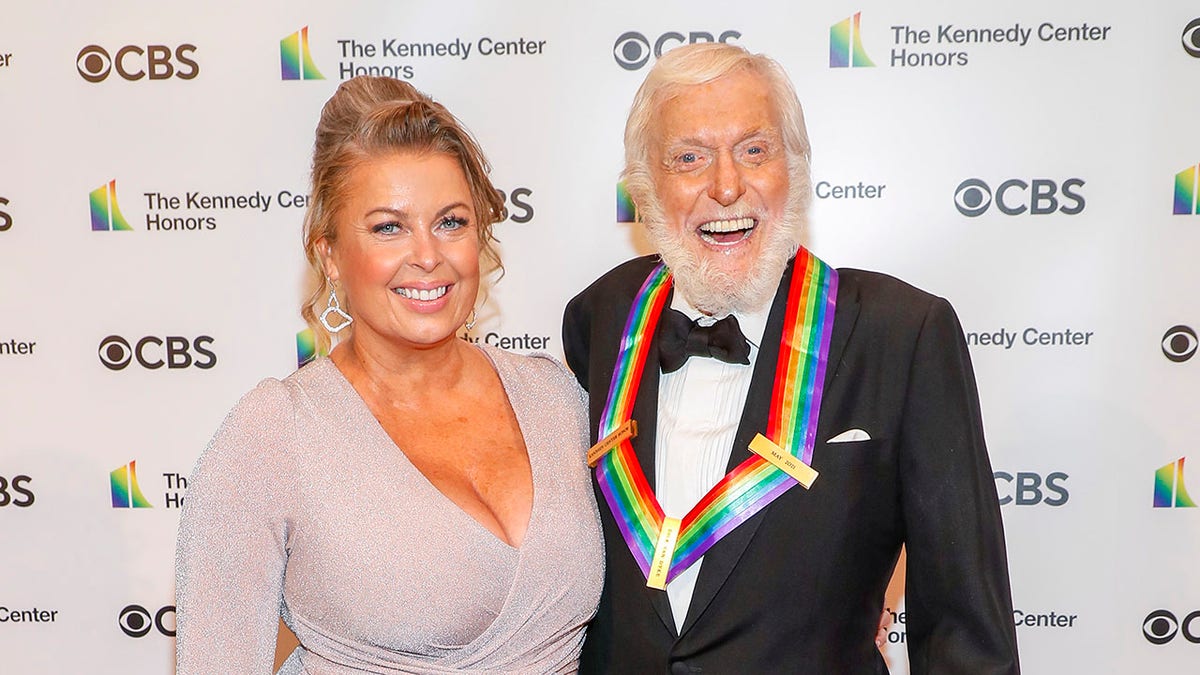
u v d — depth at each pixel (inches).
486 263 69.0
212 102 94.5
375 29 93.0
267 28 93.3
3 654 103.7
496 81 93.4
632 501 58.6
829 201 93.2
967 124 91.2
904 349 56.6
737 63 57.8
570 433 62.9
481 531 55.6
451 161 56.1
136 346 98.7
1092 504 94.9
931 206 92.6
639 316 65.5
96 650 103.4
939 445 55.0
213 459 54.6
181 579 54.6
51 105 95.0
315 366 59.2
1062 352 93.3
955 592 54.2
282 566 55.8
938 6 89.7
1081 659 97.0
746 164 57.7
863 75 91.2
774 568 55.6
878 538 57.0
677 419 60.1
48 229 97.0
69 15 93.7
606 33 92.0
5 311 98.3
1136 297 91.8
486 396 62.4
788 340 58.9
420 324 55.8
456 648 56.2
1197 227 90.5
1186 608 95.3
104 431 100.0
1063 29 89.1
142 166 95.7
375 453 56.2
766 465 56.4
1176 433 93.1
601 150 93.7
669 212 59.3
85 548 101.9
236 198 96.0
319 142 57.1
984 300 93.3
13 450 100.4
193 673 53.4
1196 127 89.1
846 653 56.6
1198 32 88.0
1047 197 91.5
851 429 56.8
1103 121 89.9
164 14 93.4
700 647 55.7
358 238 55.2
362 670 55.7
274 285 97.1
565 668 59.5
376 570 54.4
